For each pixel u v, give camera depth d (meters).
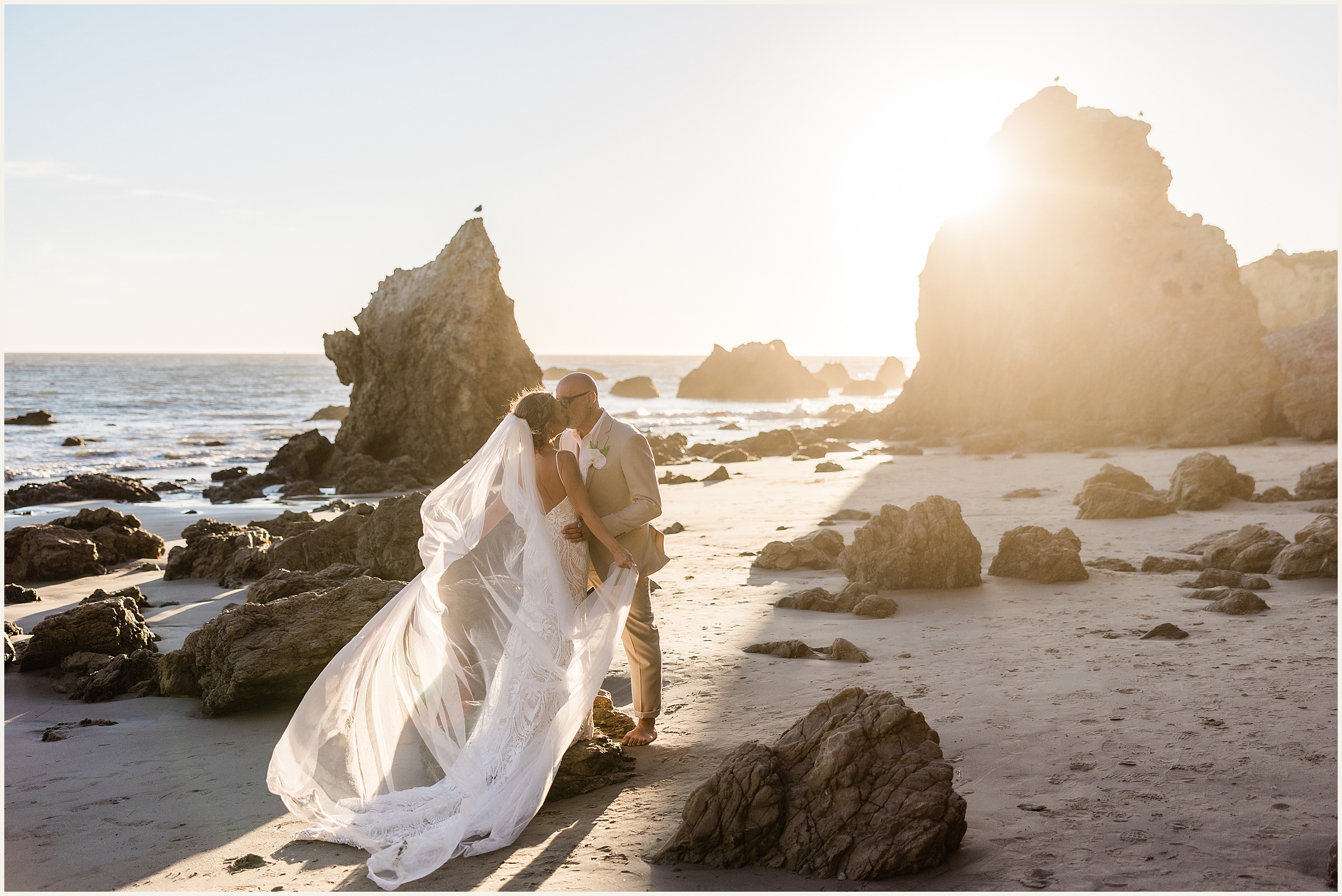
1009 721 4.69
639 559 4.73
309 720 4.11
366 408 26.86
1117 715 4.68
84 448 35.25
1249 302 30.12
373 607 6.05
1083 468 21.12
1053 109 34.53
